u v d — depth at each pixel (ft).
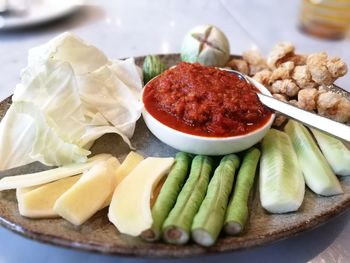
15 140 0.71
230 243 0.56
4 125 0.71
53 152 0.69
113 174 0.66
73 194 0.60
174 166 0.69
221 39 0.98
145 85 0.86
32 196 0.61
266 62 0.99
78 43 0.76
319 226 0.62
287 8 1.61
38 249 0.62
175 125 0.75
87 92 0.79
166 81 0.81
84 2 1.51
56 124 0.70
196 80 0.78
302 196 0.66
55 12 1.30
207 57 0.97
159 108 0.79
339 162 0.72
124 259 0.61
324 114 0.84
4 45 1.19
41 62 0.70
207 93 0.76
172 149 0.79
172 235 0.55
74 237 0.56
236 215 0.58
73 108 0.72
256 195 0.69
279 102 0.79
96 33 1.31
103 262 0.60
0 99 0.94
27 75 0.72
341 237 0.66
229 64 1.01
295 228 0.59
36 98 0.70
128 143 0.78
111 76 0.82
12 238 0.63
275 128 0.85
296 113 0.75
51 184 0.65
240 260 0.61
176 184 0.64
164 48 1.25
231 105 0.74
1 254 0.61
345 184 0.70
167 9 1.52
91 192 0.61
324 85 0.87
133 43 1.27
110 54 1.19
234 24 1.44
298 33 1.42
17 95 0.72
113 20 1.40
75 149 0.69
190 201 0.59
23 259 0.60
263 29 1.42
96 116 0.78
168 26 1.39
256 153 0.74
